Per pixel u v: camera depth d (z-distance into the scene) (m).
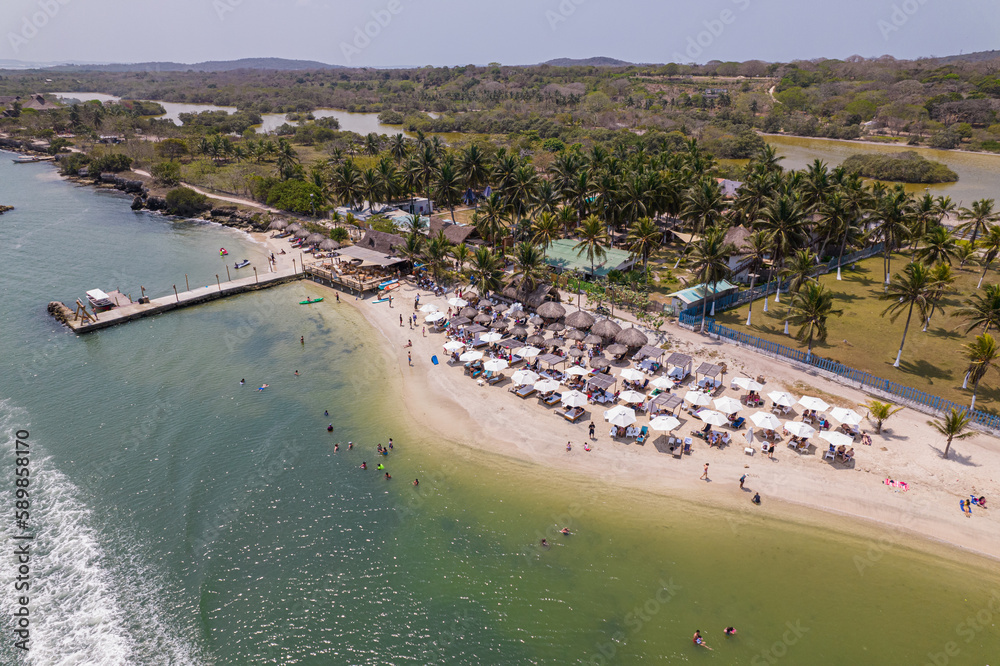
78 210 133.12
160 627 33.00
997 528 38.72
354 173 118.06
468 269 86.00
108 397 56.25
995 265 91.12
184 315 76.44
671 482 43.97
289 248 105.44
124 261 96.56
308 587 35.62
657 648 31.44
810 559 37.25
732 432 49.19
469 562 37.31
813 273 88.69
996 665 30.47
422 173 119.38
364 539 39.25
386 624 33.19
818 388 54.25
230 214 126.50
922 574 36.09
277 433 50.81
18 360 63.28
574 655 31.16
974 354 49.78
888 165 164.62
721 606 33.94
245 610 34.12
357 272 89.44
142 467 46.22
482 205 96.81
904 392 51.50
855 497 41.78
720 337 65.06
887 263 86.06
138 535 39.47
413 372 61.47
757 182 88.69
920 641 31.83
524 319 71.06
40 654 31.20
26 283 85.50
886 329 69.06
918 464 44.16
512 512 41.53
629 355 62.00
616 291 74.12
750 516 40.72
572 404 50.25
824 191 89.00
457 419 52.75
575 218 96.88
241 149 180.75
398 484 44.53
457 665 30.77
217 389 57.94
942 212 97.00
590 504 42.16
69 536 39.28
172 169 148.88
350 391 57.75
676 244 103.62
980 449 45.25
